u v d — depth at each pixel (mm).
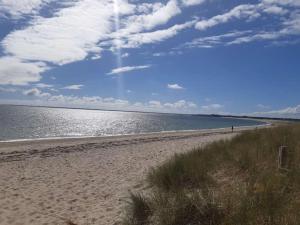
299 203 4645
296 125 17188
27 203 7906
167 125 80562
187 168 7871
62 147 21094
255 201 4785
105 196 8289
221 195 5492
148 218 5527
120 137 32562
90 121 89812
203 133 39531
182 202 5234
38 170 12570
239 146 10531
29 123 61969
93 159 15508
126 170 12156
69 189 9281
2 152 18234
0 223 6551
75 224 5969
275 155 7699
